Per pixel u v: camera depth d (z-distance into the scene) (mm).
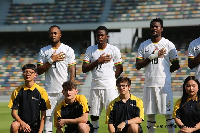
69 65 20938
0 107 51719
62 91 18734
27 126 18438
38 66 21062
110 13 89062
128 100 18469
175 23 81812
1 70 83812
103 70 21016
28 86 19266
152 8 88812
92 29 85125
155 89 20703
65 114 18562
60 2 94750
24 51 89625
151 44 20969
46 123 20875
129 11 88812
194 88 17891
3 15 91312
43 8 93562
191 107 18109
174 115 18297
